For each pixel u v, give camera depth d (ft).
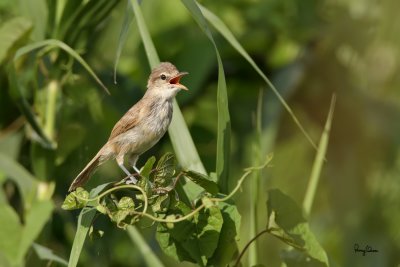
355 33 41.01
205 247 28.37
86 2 35.94
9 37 35.12
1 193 39.45
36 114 37.73
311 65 45.09
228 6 47.65
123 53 48.93
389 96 41.32
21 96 35.04
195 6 29.04
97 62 44.42
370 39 40.04
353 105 42.86
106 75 44.34
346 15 42.22
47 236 38.40
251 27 47.60
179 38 47.34
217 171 29.19
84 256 40.86
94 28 37.06
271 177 43.52
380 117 42.24
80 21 36.55
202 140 47.88
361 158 41.50
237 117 48.08
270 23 46.88
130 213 26.37
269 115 44.14
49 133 37.60
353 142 41.93
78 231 27.20
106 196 27.20
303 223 28.76
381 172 39.73
